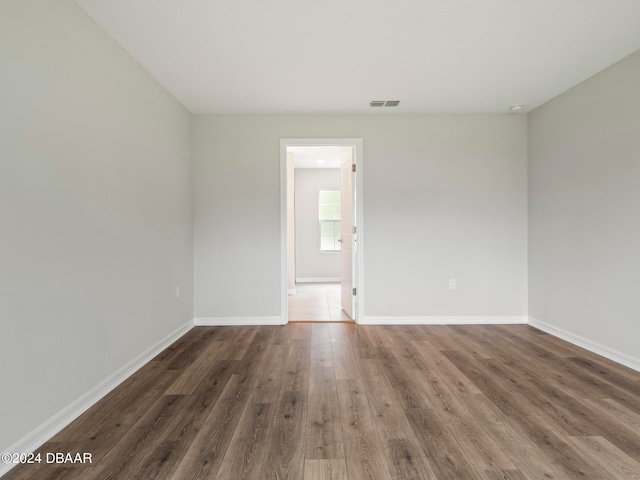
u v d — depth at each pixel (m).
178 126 3.56
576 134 3.23
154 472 1.54
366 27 2.30
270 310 4.02
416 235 4.00
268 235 3.99
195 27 2.28
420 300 4.02
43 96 1.78
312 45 2.52
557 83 3.18
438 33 2.38
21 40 1.65
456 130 3.98
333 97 3.48
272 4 2.05
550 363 2.80
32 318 1.70
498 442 1.75
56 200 1.87
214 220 3.97
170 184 3.35
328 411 2.05
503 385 2.39
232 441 1.76
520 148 3.99
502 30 2.34
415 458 1.63
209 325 3.99
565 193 3.38
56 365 1.86
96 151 2.21
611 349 2.87
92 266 2.17
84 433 1.84
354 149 4.09
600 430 1.85
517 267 4.02
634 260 2.66
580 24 2.28
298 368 2.71
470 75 3.02
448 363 2.80
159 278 3.11
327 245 7.68
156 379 2.52
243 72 2.93
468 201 3.99
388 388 2.35
